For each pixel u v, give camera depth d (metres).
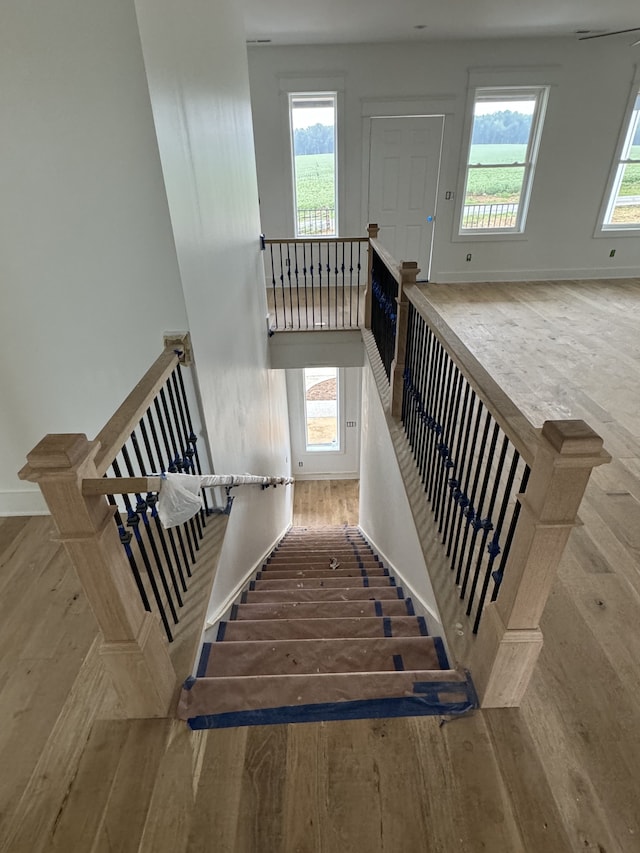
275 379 4.80
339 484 7.16
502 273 5.93
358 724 1.31
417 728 1.30
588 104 5.06
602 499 2.14
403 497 2.39
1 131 1.40
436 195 5.43
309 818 1.13
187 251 1.68
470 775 1.20
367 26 4.11
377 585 2.74
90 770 1.24
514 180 5.50
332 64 4.77
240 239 2.79
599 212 5.62
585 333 4.12
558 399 2.97
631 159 5.43
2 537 2.14
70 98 1.34
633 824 1.10
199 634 1.59
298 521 6.33
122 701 1.30
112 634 1.18
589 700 1.36
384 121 5.04
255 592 2.50
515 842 1.08
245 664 1.60
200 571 1.85
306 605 2.20
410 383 2.50
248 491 2.93
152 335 1.74
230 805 1.16
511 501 2.15
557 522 0.98
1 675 1.52
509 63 4.82
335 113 4.97
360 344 4.34
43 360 1.86
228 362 2.37
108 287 1.66
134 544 2.03
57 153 1.43
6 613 1.77
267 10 3.64
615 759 1.22
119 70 1.30
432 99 4.94
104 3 1.22
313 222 5.57
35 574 1.94
